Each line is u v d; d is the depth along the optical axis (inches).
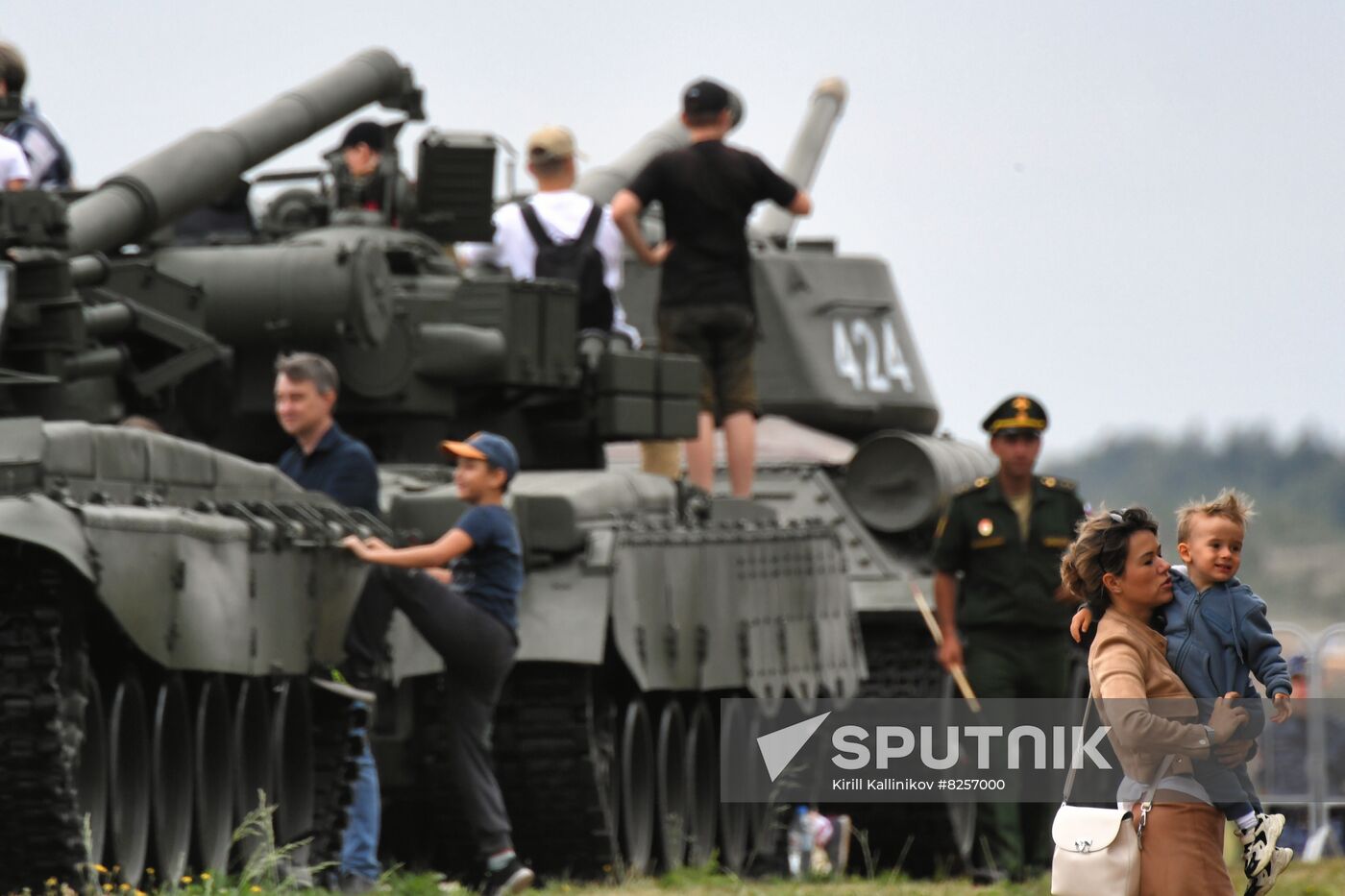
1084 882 1095.6
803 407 3230.8
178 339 2023.9
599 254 2568.9
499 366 2276.1
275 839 1706.4
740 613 2333.9
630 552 2116.1
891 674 2812.5
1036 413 2138.3
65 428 1459.2
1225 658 1112.8
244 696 1641.2
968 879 2463.1
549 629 2017.7
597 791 2060.8
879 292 3390.7
